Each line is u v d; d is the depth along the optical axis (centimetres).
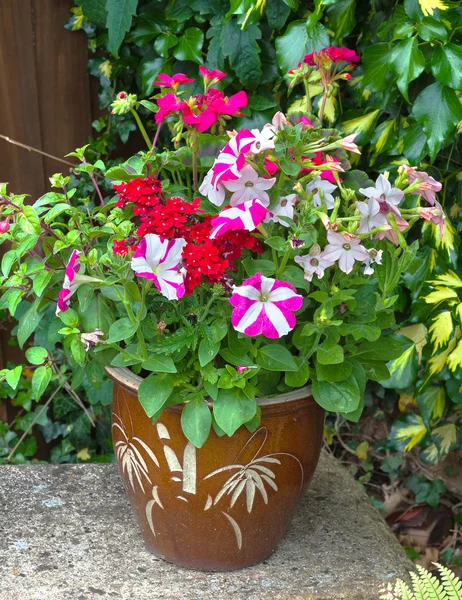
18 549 119
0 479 133
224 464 108
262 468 110
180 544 115
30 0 148
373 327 107
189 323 107
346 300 108
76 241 111
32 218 109
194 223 108
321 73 116
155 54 146
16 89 151
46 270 112
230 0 131
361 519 128
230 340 107
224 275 104
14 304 113
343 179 113
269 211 106
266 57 140
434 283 135
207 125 107
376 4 131
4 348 160
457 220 138
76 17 150
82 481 134
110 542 122
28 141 154
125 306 106
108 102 154
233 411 104
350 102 144
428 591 98
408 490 161
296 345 110
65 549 120
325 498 132
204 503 110
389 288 107
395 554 122
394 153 134
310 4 139
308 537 124
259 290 100
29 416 162
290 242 102
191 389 107
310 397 110
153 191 104
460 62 119
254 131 103
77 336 109
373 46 125
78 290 106
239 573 117
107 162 157
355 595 114
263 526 114
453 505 160
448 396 146
